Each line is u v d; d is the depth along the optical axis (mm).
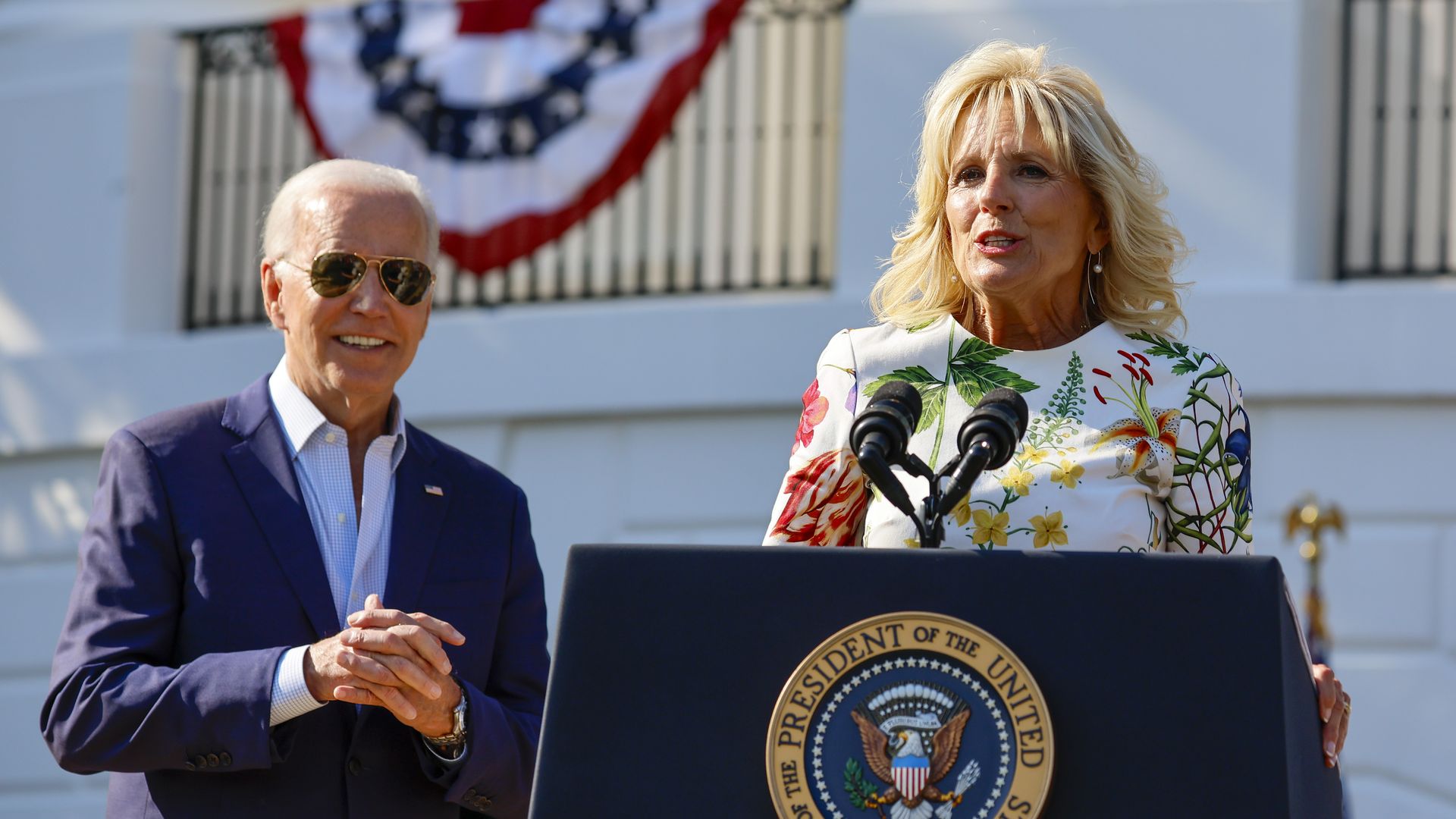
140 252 29438
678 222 27172
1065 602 6891
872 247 25594
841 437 8891
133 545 9789
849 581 7043
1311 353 23844
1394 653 23734
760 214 26828
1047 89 9070
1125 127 24734
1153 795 6676
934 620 6875
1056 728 6773
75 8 30469
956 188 9125
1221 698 6727
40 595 29188
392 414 10672
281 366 10734
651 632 7094
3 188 30125
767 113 26922
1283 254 24328
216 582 9789
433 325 27297
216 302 29406
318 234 10344
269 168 29297
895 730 6805
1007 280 8875
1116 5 24844
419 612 10219
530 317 26828
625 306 26828
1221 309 24062
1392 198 24938
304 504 10195
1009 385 8859
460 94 27141
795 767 6824
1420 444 23719
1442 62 24750
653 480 26297
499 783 9883
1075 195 9008
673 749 6973
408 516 10430
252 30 29156
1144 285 9242
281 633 9797
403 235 10461
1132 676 6793
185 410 10359
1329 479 23906
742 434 26016
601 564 7188
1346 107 24828
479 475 10953
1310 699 7410
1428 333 23578
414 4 27625
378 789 9844
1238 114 24516
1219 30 24609
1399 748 23469
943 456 8703
